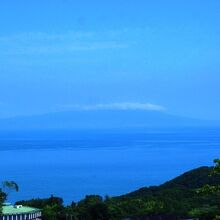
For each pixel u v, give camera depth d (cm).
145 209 15425
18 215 12912
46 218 14150
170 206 15575
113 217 14888
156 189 18788
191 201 16038
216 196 15350
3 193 12269
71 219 14362
